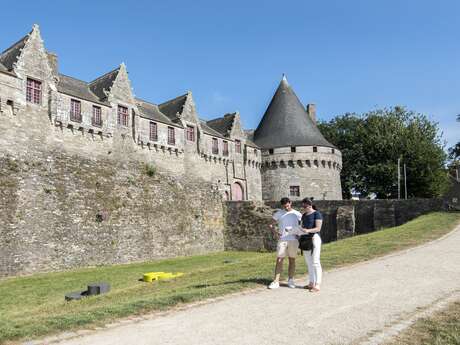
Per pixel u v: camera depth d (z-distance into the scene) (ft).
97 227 88.99
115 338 20.45
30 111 82.28
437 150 160.35
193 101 123.75
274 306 25.94
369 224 105.29
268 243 114.93
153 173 106.01
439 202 99.45
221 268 51.55
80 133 91.30
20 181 77.25
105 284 48.85
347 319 22.72
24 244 75.66
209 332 21.03
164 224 104.88
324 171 141.49
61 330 21.93
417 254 44.93
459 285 30.27
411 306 25.08
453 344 18.80
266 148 144.15
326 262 41.91
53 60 99.09
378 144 167.22
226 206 124.47
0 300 52.90
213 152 126.93
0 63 84.23
